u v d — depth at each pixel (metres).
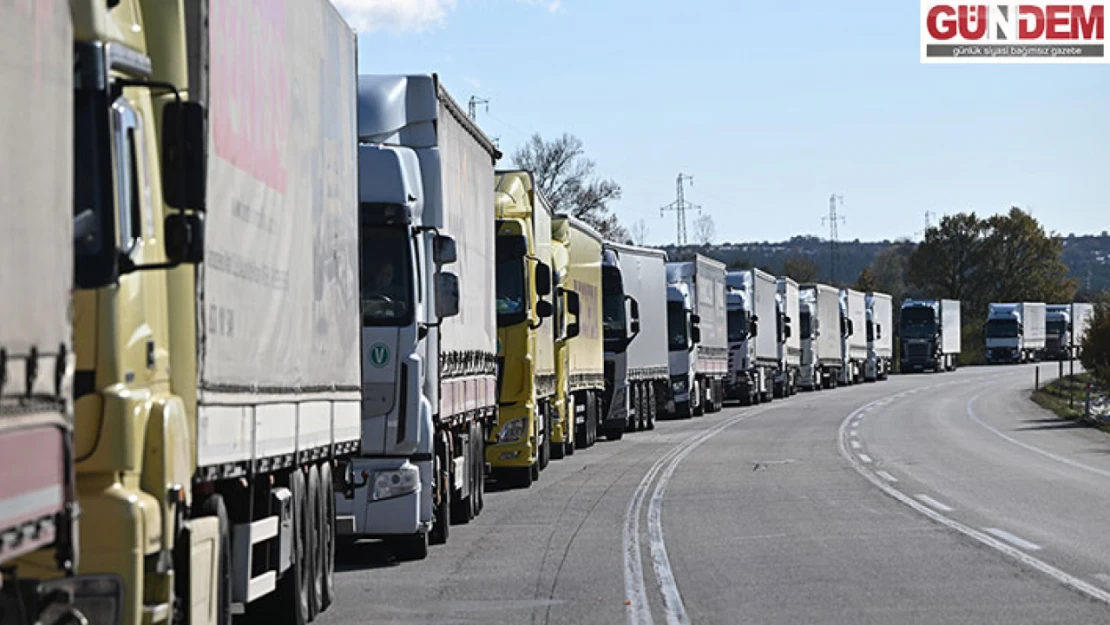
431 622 30.12
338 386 32.69
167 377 20.75
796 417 126.25
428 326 40.59
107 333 18.66
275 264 26.78
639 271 108.81
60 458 14.83
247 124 24.77
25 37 14.12
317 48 30.73
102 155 17.34
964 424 111.94
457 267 46.28
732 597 32.84
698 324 130.25
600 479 67.62
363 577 37.25
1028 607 30.78
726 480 65.81
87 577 17.48
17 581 14.23
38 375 14.20
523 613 31.11
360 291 35.75
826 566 37.81
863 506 53.44
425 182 42.31
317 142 30.59
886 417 123.44
